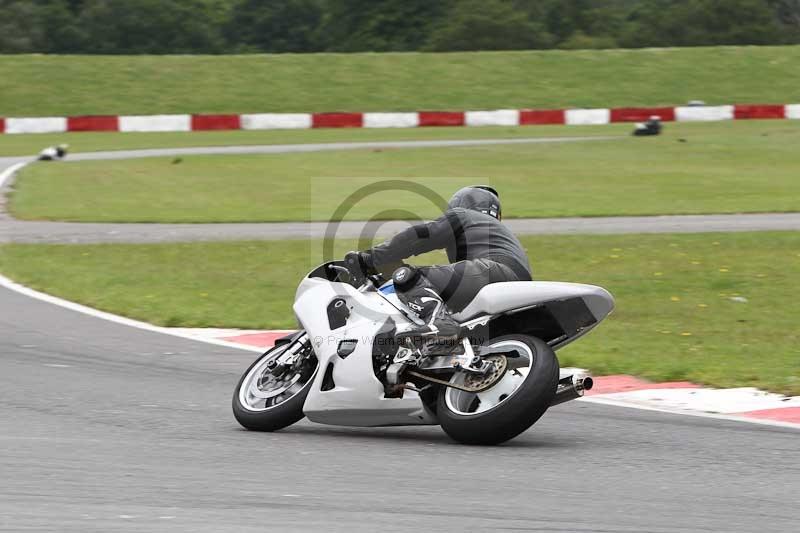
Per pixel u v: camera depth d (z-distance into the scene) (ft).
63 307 102.63
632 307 104.99
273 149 290.15
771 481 46.03
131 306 102.99
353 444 53.31
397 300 54.49
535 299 51.80
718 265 127.24
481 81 437.58
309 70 442.09
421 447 52.44
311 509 40.37
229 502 41.29
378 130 365.40
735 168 248.52
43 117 391.04
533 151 280.92
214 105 411.75
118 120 365.61
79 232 157.69
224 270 126.62
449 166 247.09
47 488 43.32
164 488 43.47
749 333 92.38
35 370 74.28
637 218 172.76
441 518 39.27
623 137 321.11
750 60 453.99
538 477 46.11
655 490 44.14
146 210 182.09
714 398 65.92
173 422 58.75
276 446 52.65
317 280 58.49
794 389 67.15
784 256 133.18
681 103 423.23
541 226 163.84
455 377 52.29
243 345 85.20
